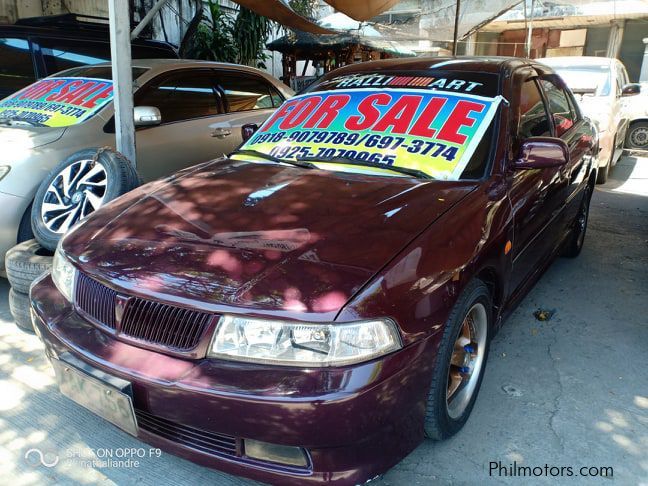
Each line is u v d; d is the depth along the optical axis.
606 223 6.30
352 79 3.53
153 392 1.95
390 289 1.97
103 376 2.05
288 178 2.84
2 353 3.27
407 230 2.25
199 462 2.01
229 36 10.74
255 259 2.08
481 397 2.91
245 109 6.06
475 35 21.09
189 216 2.46
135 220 2.51
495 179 2.77
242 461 1.93
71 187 3.62
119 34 3.97
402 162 2.88
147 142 4.81
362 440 1.88
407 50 14.22
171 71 5.30
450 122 3.00
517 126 3.11
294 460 1.89
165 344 2.01
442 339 2.18
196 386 1.87
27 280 3.22
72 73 5.29
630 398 2.92
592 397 2.92
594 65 8.34
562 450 2.52
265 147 3.33
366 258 2.06
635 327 3.73
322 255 2.08
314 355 1.85
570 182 3.94
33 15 8.77
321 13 14.02
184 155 5.14
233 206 2.53
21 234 3.86
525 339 3.55
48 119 4.57
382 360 1.89
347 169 2.92
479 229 2.46
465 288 2.32
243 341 1.90
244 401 1.82
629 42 19.84
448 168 2.80
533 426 2.68
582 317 3.88
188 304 1.96
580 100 7.73
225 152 5.59
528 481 2.33
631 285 4.47
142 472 2.38
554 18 18.94
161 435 2.06
